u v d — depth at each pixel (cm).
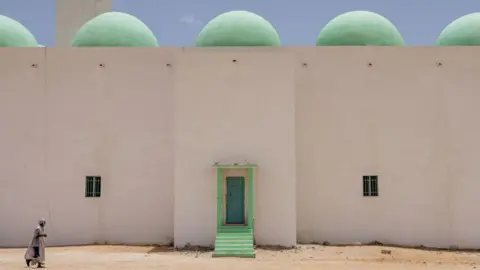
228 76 1947
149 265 1520
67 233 2066
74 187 2089
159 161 2095
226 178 1922
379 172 2067
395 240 2042
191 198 1903
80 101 2125
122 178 2092
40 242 1490
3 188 2084
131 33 2306
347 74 2106
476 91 2095
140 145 2105
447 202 2053
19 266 1510
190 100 1939
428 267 1583
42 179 2088
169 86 2125
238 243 1783
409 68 2103
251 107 1931
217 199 1888
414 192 2058
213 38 2239
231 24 2252
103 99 2125
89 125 2112
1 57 2138
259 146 1914
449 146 2073
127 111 2119
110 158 2100
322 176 2067
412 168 2067
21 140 2106
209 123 1928
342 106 2094
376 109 2091
